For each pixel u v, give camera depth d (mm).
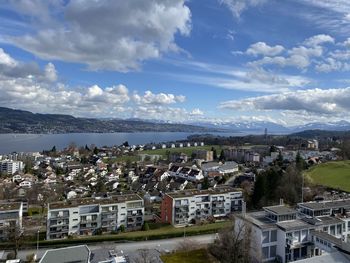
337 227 68812
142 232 91000
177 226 100438
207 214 107688
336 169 146375
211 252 69500
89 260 58688
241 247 63719
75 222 92000
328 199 94000
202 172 184000
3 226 84000
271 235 65125
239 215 73000
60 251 59938
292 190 105625
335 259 52500
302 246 63781
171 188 152625
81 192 152375
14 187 153750
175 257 67812
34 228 97438
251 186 134500
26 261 71188
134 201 99688
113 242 82688
